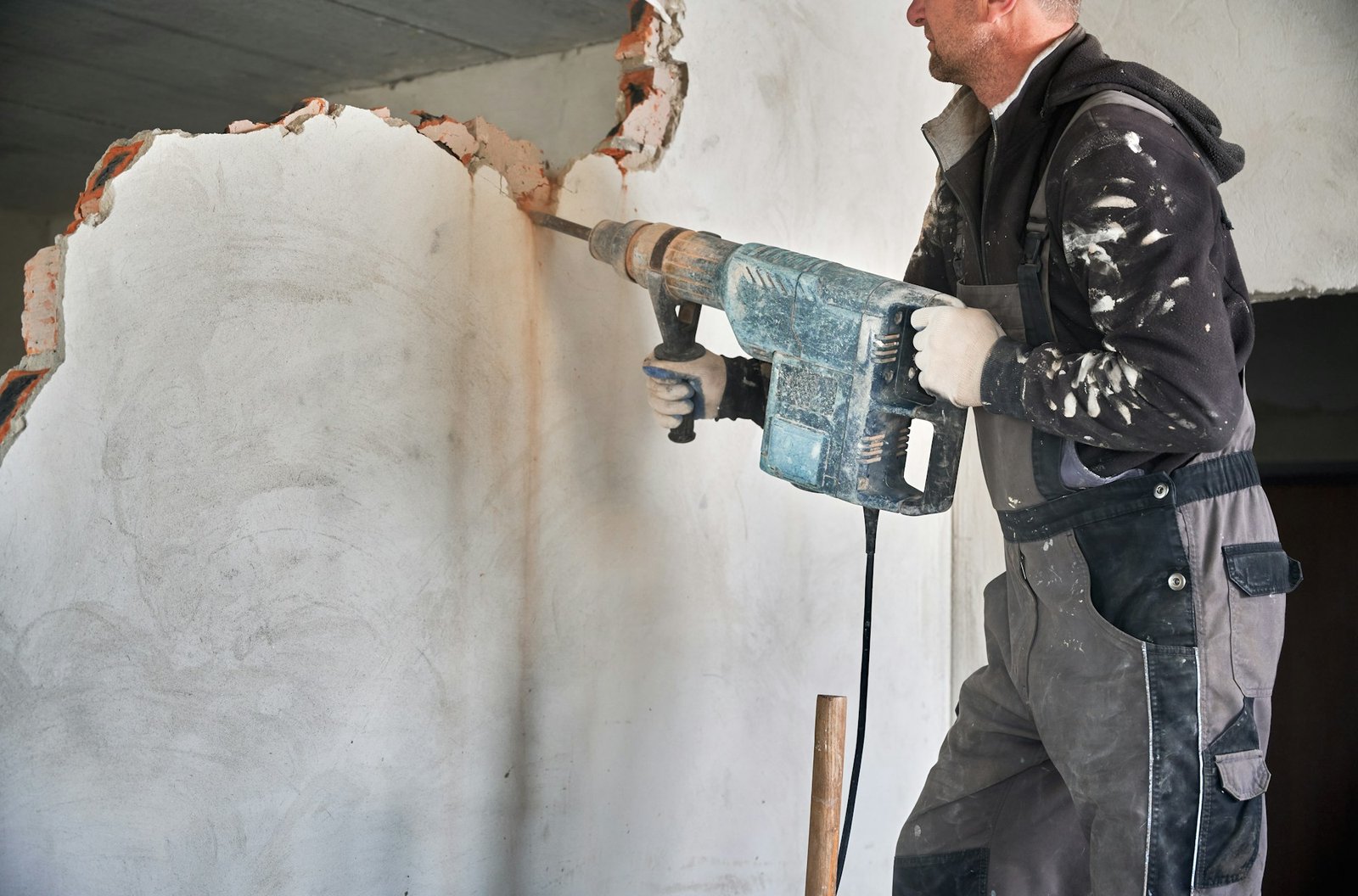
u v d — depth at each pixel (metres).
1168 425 1.30
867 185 2.60
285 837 1.67
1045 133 1.49
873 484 1.56
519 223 1.94
